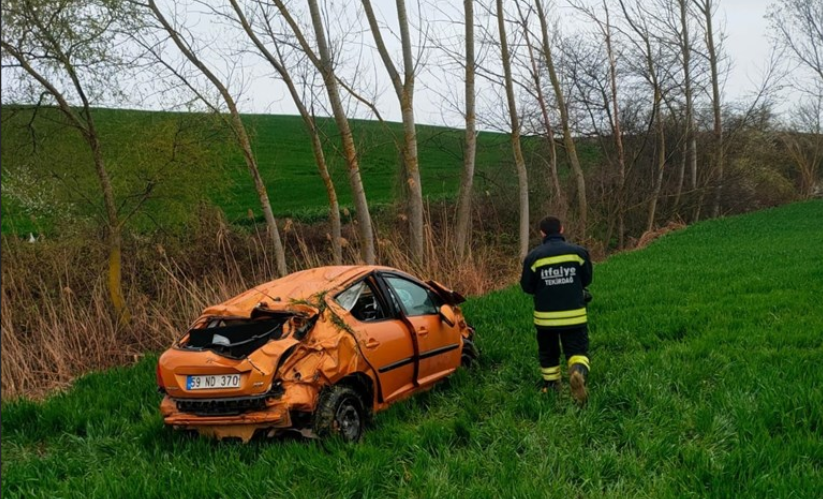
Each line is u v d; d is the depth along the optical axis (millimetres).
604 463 5277
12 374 10797
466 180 17688
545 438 5949
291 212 28109
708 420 5883
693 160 36812
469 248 17062
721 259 17844
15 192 13664
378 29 16219
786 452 5043
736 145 39969
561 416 6457
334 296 6922
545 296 7457
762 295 11547
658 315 10367
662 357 7914
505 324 10992
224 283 14125
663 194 36188
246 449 6219
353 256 16938
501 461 5535
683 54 33781
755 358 7562
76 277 14211
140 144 14352
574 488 5016
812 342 8227
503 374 8211
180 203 15641
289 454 5820
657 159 36000
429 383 7727
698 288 13023
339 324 6656
